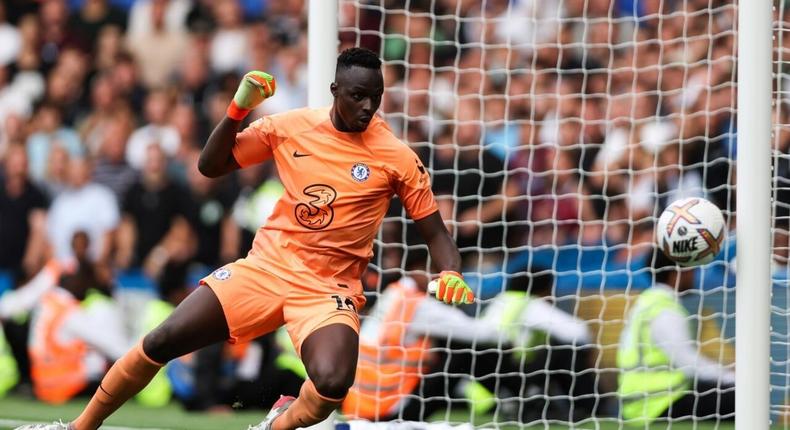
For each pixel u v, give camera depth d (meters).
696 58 29.50
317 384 15.05
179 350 16.14
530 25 30.19
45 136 31.70
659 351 25.78
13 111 32.34
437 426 22.77
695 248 17.69
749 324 18.67
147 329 28.92
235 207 29.41
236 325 16.05
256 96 15.50
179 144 30.77
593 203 28.44
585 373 25.84
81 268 29.33
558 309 26.94
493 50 30.17
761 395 18.64
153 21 32.44
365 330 25.34
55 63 32.53
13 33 33.00
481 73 29.11
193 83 31.81
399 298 25.53
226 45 31.92
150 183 30.28
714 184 28.56
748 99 18.61
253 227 29.19
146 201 30.08
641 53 29.78
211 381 26.73
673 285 27.09
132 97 31.98
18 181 31.12
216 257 29.44
